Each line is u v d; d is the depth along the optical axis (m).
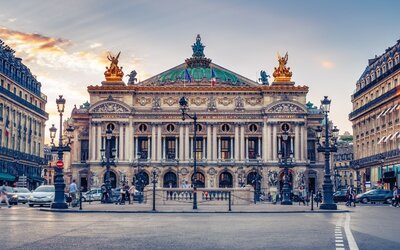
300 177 120.38
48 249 17.42
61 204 45.19
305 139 122.12
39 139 114.69
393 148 85.81
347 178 162.62
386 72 88.69
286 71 126.50
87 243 19.28
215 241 20.33
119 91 124.00
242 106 124.69
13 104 95.31
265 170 121.75
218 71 137.75
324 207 48.38
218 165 122.88
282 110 122.62
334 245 19.11
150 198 63.97
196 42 141.88
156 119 124.19
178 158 123.50
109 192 66.69
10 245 18.30
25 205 61.00
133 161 122.38
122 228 26.05
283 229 25.97
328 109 49.84
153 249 17.77
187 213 42.41
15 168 95.19
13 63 96.44
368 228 26.81
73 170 125.88
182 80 133.88
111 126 122.69
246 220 33.19
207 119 124.25
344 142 171.12
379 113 92.50
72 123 128.00
